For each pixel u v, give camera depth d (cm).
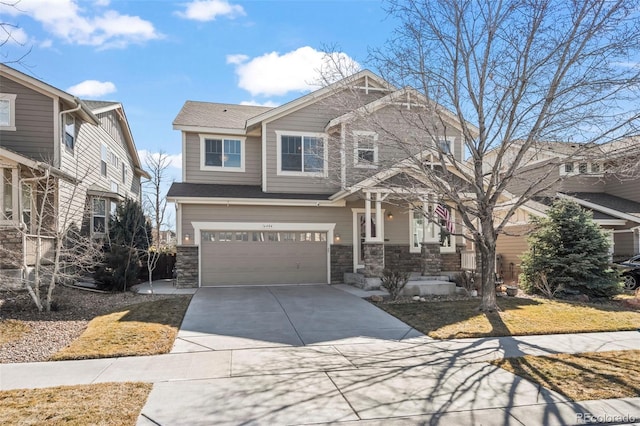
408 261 1569
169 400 457
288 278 1470
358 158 1180
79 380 523
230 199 1395
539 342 725
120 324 805
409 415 426
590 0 797
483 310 962
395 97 1080
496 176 945
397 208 1570
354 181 1323
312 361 608
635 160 873
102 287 1304
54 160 1316
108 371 558
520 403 457
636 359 622
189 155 1579
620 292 1194
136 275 1381
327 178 1352
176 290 1319
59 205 1235
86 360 610
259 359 615
